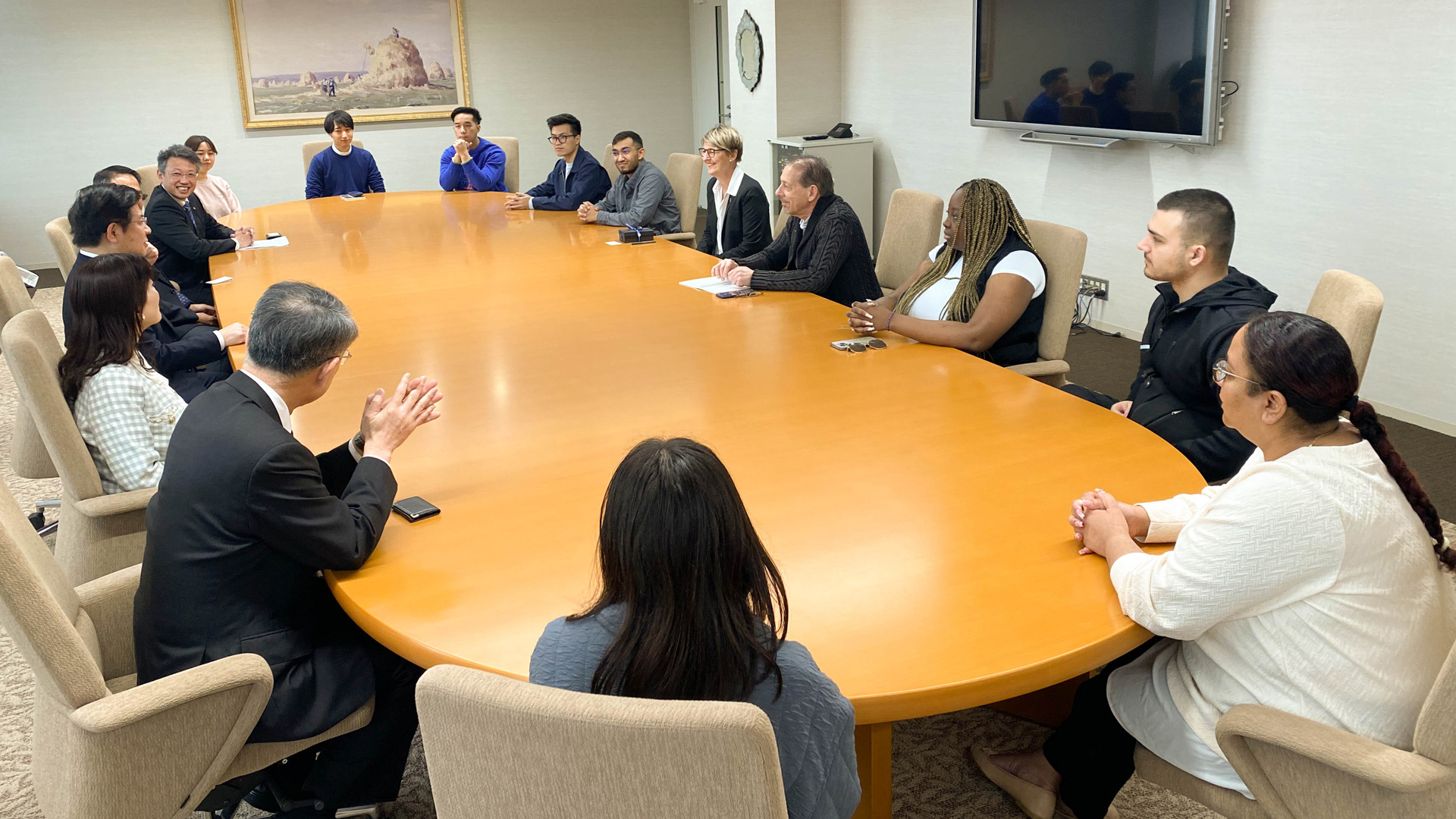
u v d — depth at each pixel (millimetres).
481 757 1071
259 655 1654
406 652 1564
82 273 2389
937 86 6582
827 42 7402
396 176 9508
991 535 1818
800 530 1849
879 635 1519
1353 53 4086
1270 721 1405
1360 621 1422
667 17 10023
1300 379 1419
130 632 1992
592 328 3236
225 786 1834
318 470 1754
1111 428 2289
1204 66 4570
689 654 1100
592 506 1991
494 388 2701
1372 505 1412
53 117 8414
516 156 7426
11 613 1455
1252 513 1436
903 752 2281
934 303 3174
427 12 9203
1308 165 4352
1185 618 1475
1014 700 2369
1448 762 1324
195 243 4656
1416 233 3973
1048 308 3078
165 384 2568
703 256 4398
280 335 1836
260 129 8977
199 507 1703
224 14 8664
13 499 1909
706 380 2705
